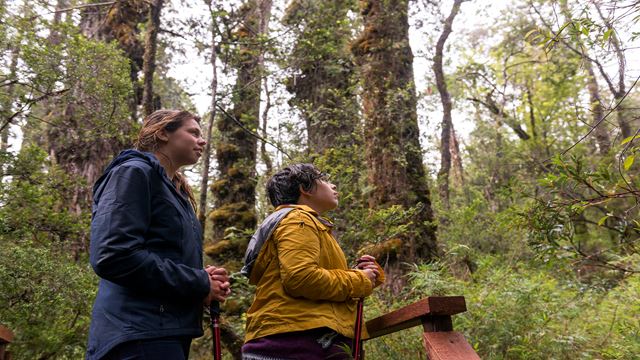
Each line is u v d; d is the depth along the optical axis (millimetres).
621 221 3877
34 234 5555
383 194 7797
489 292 4645
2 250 4777
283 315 2277
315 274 2236
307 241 2312
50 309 4770
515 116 17672
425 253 7445
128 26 10242
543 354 4188
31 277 4781
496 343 4148
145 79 8211
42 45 6199
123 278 1971
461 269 6133
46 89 6242
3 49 5984
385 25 8711
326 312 2283
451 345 2117
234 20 9398
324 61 10281
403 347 3859
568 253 4125
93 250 1994
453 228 9523
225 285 2283
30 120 6664
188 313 2137
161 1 8469
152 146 2420
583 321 4805
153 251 2125
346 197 6414
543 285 4844
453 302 2219
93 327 2047
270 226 2398
